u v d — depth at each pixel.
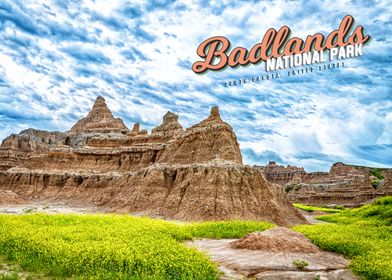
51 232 23.11
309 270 18.00
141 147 89.56
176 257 17.62
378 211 48.97
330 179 167.88
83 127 137.25
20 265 17.73
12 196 82.62
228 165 59.94
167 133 90.88
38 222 28.08
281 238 22.56
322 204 132.25
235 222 33.31
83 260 16.91
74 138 129.25
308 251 21.45
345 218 55.03
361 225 36.19
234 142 72.25
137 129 108.88
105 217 32.44
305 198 139.00
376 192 121.06
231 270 17.77
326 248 22.72
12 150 121.75
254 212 54.00
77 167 96.38
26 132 137.38
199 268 16.47
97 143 101.88
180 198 58.56
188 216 53.66
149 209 60.09
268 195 58.44
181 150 70.38
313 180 178.38
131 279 15.05
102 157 95.94
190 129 75.62
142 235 23.33
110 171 90.56
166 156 73.06
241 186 57.00
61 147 103.19
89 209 68.56
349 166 180.00
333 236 25.12
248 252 21.14
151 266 16.39
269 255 20.31
